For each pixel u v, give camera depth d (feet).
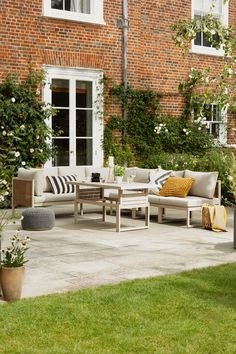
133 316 15.84
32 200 33.55
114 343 13.92
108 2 44.86
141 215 37.55
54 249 25.53
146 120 47.29
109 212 38.83
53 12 41.81
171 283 19.33
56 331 14.70
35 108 40.75
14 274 17.26
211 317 15.88
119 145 45.75
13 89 39.58
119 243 27.25
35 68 41.09
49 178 36.24
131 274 20.90
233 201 43.24
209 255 24.57
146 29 47.39
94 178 33.76
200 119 47.80
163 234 30.17
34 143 40.50
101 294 17.89
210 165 43.52
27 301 17.19
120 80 45.93
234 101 27.89
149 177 37.22
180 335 14.47
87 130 44.60
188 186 34.12
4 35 39.70
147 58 47.52
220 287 18.90
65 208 40.19
